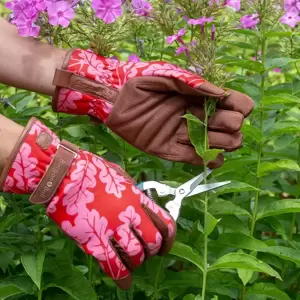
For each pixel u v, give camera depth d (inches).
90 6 29.2
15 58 28.1
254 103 29.6
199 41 28.4
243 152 35.0
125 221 24.5
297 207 29.4
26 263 27.6
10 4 28.8
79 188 24.3
